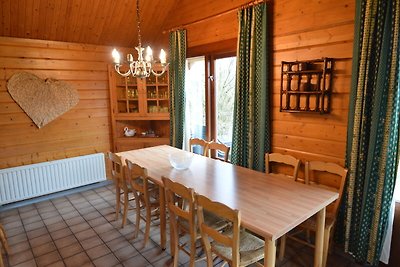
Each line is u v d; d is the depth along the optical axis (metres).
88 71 4.24
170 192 2.14
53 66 3.91
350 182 2.36
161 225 2.58
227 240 1.67
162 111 4.48
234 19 3.37
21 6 3.22
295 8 2.72
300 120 2.82
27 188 3.71
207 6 3.68
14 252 2.63
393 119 2.04
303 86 2.65
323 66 2.53
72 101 4.11
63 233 2.96
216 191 2.12
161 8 4.08
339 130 2.52
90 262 2.46
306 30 2.65
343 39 2.39
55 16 3.51
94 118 4.39
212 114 3.95
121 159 2.93
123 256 2.54
